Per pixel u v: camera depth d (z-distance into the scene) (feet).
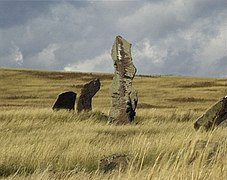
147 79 323.37
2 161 34.63
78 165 34.32
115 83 84.48
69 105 101.55
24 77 301.63
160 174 22.50
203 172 22.15
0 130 58.44
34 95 238.48
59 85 280.31
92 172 31.30
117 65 86.07
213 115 60.54
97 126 65.51
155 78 329.11
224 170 22.07
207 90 276.41
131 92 83.15
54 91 256.73
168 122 71.26
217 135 44.91
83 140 46.32
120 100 82.48
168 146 37.24
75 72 332.19
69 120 74.74
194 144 27.78
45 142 43.45
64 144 43.62
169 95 254.68
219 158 23.90
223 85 297.53
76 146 41.32
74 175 28.37
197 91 271.49
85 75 323.16
